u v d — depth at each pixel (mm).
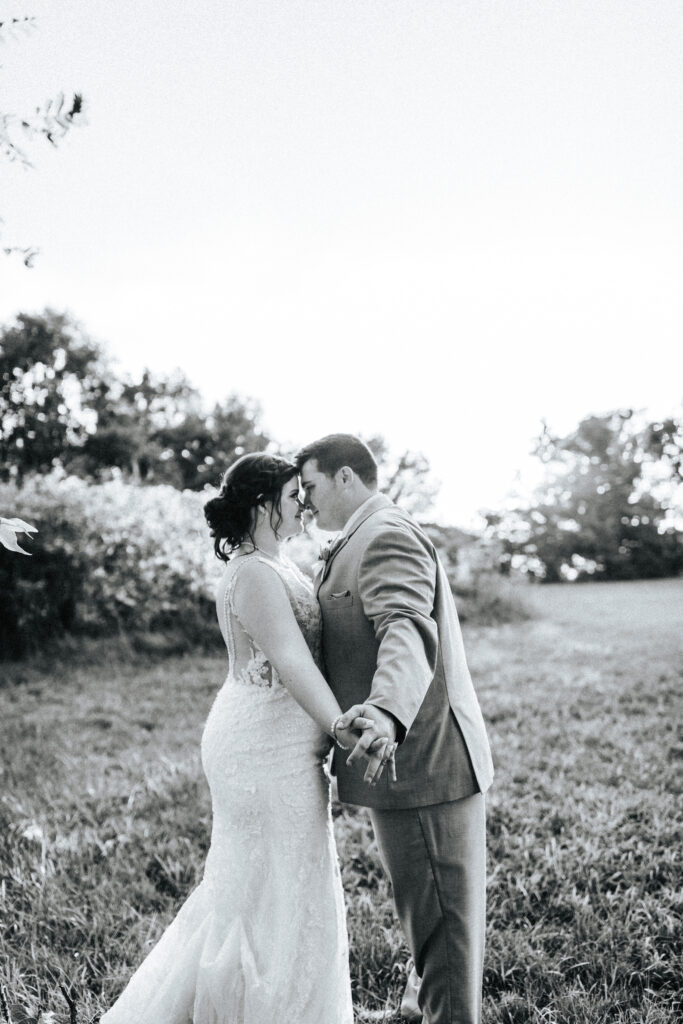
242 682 2424
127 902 3254
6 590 8969
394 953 2873
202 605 9992
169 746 5730
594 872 3375
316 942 2293
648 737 5570
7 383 22781
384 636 2162
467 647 10023
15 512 9164
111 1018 2355
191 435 23938
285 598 2348
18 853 3695
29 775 5109
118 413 23922
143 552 9719
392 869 2379
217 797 2400
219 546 2494
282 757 2342
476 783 2379
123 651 9211
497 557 13930
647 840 3762
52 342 22953
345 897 3301
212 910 2359
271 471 2463
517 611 12750
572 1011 2535
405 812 2320
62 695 7578
